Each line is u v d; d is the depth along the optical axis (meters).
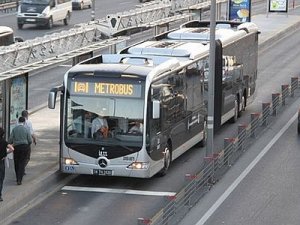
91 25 59.97
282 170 45.69
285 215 36.91
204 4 92.19
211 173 41.69
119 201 39.28
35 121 56.31
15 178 41.44
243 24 63.09
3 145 36.84
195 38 54.28
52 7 111.81
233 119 58.66
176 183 42.62
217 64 51.38
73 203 38.81
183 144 47.12
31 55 46.47
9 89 45.41
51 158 45.75
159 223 31.66
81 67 41.91
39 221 35.72
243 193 40.66
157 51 48.09
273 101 62.38
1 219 35.91
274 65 87.44
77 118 41.44
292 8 150.75
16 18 122.56
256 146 52.03
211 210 37.50
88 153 41.28
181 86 46.16
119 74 41.03
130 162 40.97
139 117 40.88
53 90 40.72
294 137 54.84
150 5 81.00
